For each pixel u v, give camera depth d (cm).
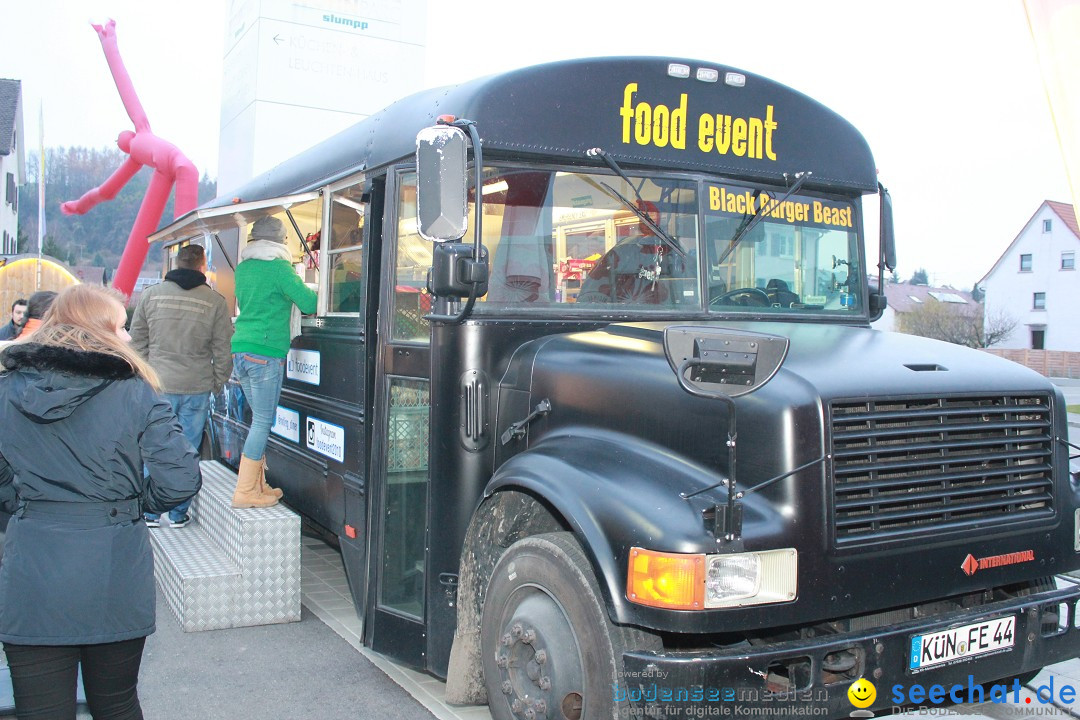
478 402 376
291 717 383
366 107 1423
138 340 615
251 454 532
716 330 277
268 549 499
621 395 333
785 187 441
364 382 452
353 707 394
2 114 3791
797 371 308
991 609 318
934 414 314
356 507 458
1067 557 343
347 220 497
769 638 317
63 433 267
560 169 394
